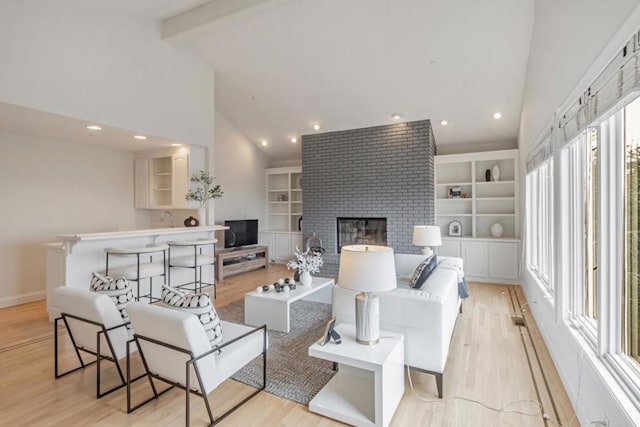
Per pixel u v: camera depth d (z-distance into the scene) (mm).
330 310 4305
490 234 6363
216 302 4734
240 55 5016
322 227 6934
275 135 7414
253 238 7344
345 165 6699
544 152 3322
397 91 5305
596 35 1737
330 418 2119
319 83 5414
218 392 2416
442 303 2354
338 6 3906
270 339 3377
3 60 3135
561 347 2584
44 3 3410
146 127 4391
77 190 5113
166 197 5852
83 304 2375
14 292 4516
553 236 3129
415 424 2064
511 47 4129
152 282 4480
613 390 1594
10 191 4477
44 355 2965
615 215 1840
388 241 6297
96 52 3855
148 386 2469
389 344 2225
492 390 2439
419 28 4062
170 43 4652
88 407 2213
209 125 5320
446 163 6582
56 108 3502
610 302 1865
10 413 2146
